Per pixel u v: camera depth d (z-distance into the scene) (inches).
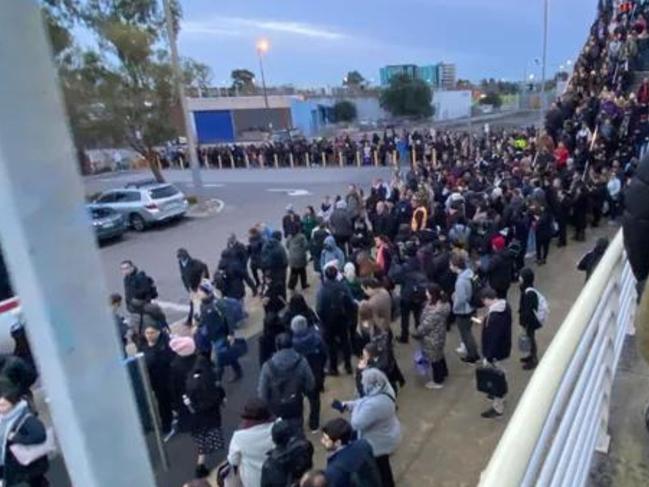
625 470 76.8
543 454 44.4
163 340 230.1
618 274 85.8
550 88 2416.3
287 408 192.7
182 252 371.2
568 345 53.8
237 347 278.7
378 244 369.7
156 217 712.4
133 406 23.8
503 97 2856.8
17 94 19.0
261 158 1338.6
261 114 2107.5
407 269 308.2
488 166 684.7
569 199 443.2
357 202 521.7
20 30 19.0
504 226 383.9
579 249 438.0
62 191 20.6
